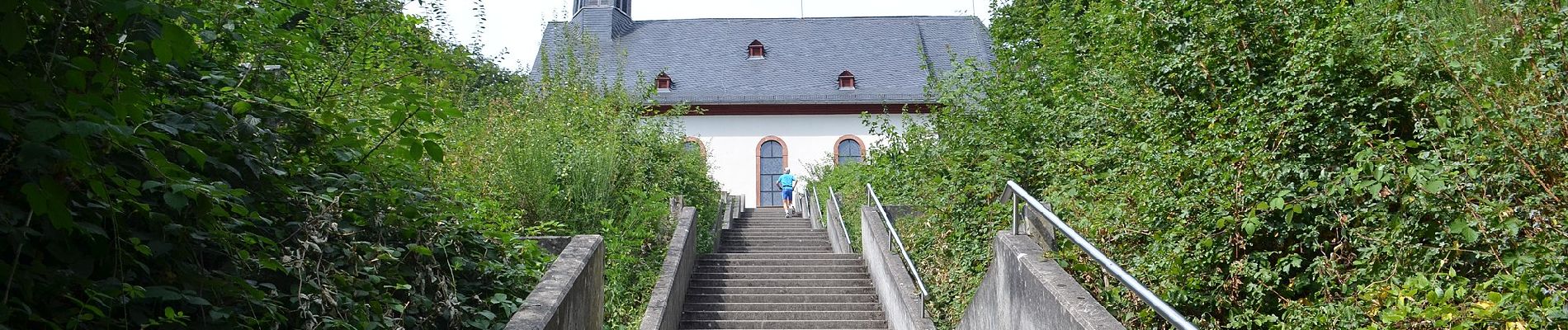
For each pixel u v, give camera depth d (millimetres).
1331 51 6223
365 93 6094
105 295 3219
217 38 4297
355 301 4949
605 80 20375
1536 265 4625
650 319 10164
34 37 3062
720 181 31609
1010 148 10219
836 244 18031
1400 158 5594
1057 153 8969
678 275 12508
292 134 4809
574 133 15516
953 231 10242
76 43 3174
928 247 11328
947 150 11305
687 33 35625
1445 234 5152
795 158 31797
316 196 4785
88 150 2869
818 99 32062
